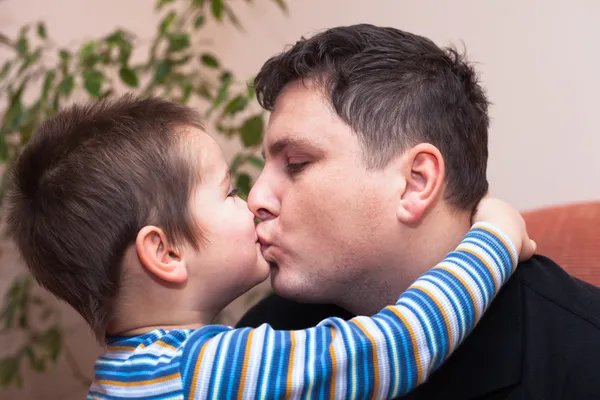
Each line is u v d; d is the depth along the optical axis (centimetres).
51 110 167
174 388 73
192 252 83
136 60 227
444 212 86
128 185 81
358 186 83
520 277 87
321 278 86
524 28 167
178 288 83
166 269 80
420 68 87
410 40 90
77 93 201
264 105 91
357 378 73
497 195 177
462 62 94
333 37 87
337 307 103
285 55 88
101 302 82
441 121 86
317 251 85
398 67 86
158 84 184
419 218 84
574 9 159
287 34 217
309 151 84
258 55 226
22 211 86
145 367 75
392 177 83
